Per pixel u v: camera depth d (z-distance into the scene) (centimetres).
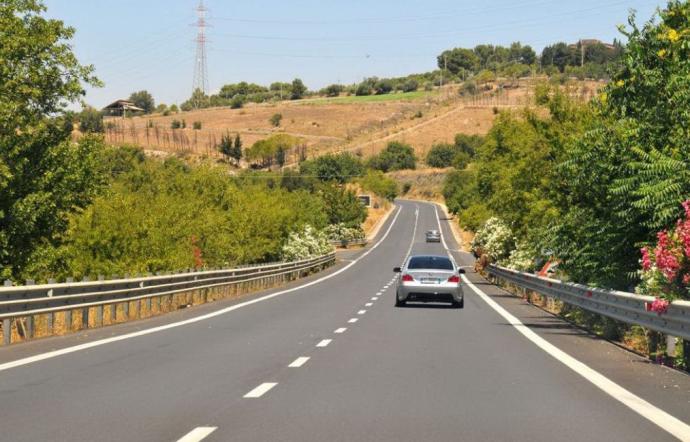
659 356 1528
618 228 1986
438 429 886
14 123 2822
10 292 1723
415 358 1501
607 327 1955
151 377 1266
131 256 3634
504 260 4697
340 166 18825
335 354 1560
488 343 1762
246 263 5431
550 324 2281
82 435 851
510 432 873
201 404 1034
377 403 1043
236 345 1716
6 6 2848
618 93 2145
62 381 1226
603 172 2061
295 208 7162
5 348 1655
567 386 1189
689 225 1535
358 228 12244
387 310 2794
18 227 2864
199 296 3350
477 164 5509
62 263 3108
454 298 2848
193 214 4662
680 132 1927
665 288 1529
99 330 2066
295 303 3173
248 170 18612
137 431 870
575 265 2402
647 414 976
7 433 862
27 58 2920
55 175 2945
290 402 1048
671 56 2052
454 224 15312
